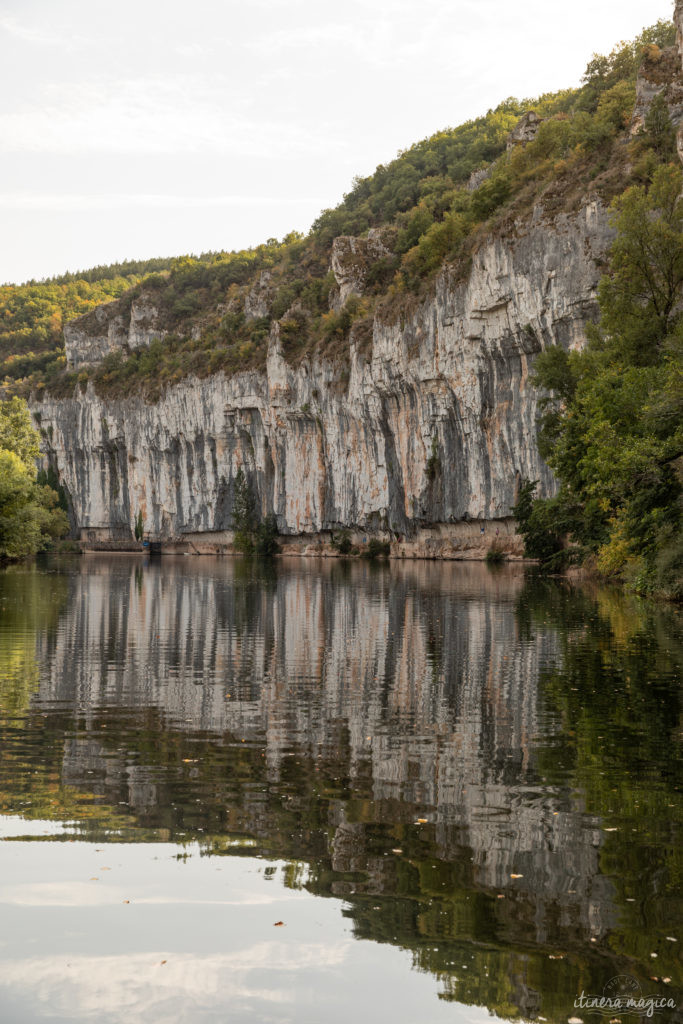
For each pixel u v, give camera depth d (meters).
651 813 10.50
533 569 70.50
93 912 7.96
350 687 18.50
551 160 88.56
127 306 195.25
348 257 132.25
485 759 12.84
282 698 17.33
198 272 197.00
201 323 175.75
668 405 31.64
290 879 8.63
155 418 156.75
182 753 13.12
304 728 14.74
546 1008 6.60
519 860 9.09
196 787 11.42
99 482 169.50
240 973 7.01
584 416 42.47
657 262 42.81
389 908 8.04
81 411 170.62
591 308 69.12
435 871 8.81
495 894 8.34
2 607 37.06
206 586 53.69
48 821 10.12
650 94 74.38
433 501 99.69
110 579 60.47
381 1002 6.64
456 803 10.83
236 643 25.70
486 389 86.88
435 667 21.03
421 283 99.50
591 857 9.17
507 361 82.94
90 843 9.49
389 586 51.91
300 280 150.88
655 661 21.38
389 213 157.12
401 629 29.02
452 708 16.33
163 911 7.99
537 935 7.59
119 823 10.07
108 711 16.08
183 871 8.80
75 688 18.38
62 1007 6.55
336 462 120.00
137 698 17.31
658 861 9.08
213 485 146.00
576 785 11.59
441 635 27.20
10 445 92.88
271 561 106.00
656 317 42.62
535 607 35.75
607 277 44.06
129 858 9.09
